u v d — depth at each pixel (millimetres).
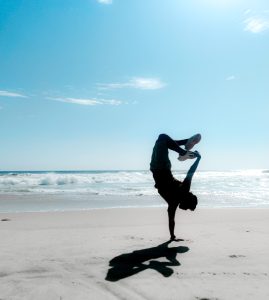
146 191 24109
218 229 7199
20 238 6176
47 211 12195
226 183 38188
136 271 4016
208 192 23766
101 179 43156
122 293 3301
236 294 3250
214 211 11703
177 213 11055
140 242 5734
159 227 7641
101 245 5496
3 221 9109
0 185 32125
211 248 5203
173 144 5438
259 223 8258
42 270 4086
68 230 7207
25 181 34938
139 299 3148
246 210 12055
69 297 3221
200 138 5449
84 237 6250
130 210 12359
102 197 19250
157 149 5516
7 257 4695
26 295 3281
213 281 3637
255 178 56188
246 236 6270
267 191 24625
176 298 3162
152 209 12750
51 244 5582
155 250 5098
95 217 10141
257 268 4121
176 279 3705
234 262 4391
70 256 4746
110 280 3693
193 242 5691
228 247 5270
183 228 7402
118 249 5188
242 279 3701
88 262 4422
